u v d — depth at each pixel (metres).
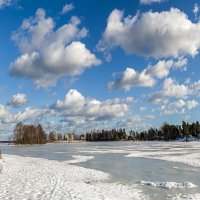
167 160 43.22
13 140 170.50
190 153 56.66
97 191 19.11
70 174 27.84
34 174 27.08
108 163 40.97
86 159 48.22
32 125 173.62
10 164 36.62
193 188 21.20
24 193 17.53
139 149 77.62
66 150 80.94
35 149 93.06
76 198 16.39
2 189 18.83
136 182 24.14
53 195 17.03
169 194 19.25
